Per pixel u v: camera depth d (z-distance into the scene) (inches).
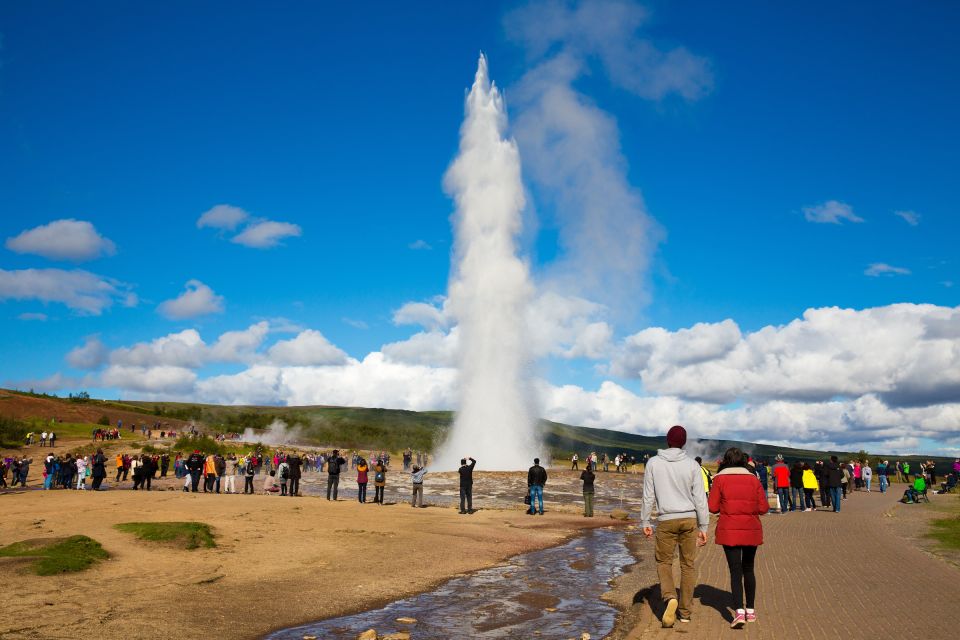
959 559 503.8
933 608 331.9
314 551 526.6
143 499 887.1
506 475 1636.3
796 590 380.2
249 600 365.4
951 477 1427.2
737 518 297.7
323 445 4717.0
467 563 513.0
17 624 291.9
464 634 311.1
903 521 792.9
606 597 392.5
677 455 315.3
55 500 867.4
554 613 354.6
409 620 335.0
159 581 394.6
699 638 279.0
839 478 929.5
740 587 298.7
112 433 3068.4
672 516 307.9
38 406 4153.5
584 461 2401.6
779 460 970.7
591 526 781.9
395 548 561.3
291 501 917.8
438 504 1044.5
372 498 1129.4
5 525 583.5
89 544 454.3
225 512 731.4
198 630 301.7
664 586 306.8
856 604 341.7
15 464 1330.0
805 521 794.8
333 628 319.0
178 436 3390.7
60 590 357.1
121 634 287.7
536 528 747.4
